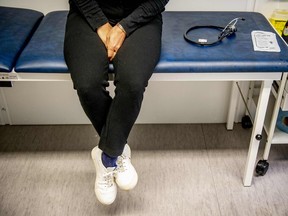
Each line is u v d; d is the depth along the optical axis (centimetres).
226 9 173
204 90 193
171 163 178
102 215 152
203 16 163
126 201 157
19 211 154
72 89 191
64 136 196
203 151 185
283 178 169
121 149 134
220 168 174
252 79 134
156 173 172
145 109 200
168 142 191
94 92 124
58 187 165
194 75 133
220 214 152
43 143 191
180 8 173
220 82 190
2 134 198
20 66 128
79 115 202
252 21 158
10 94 192
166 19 160
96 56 126
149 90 192
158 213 152
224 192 162
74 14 141
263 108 143
